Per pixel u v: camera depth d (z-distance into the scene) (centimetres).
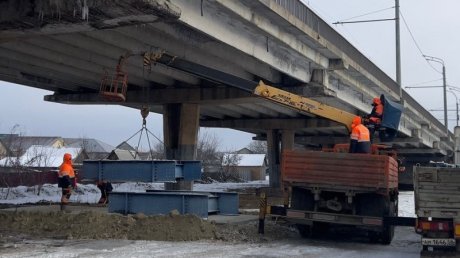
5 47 1875
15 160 3719
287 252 1185
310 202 1390
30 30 1241
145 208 1623
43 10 1123
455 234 1061
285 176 1373
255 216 1847
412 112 4128
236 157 7819
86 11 1081
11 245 1168
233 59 2044
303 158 1362
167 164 1902
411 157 6519
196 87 2731
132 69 2333
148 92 2708
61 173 1889
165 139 2839
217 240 1322
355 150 1448
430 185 1089
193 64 1639
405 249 1305
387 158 1285
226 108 3622
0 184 2950
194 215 1405
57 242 1228
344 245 1345
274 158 4688
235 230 1447
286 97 1631
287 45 1984
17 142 4262
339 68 2423
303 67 2347
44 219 1417
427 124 4925
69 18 1145
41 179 3241
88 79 2567
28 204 2253
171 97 2772
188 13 1480
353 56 2594
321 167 1341
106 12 1105
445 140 6066
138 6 1067
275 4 1728
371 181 1293
